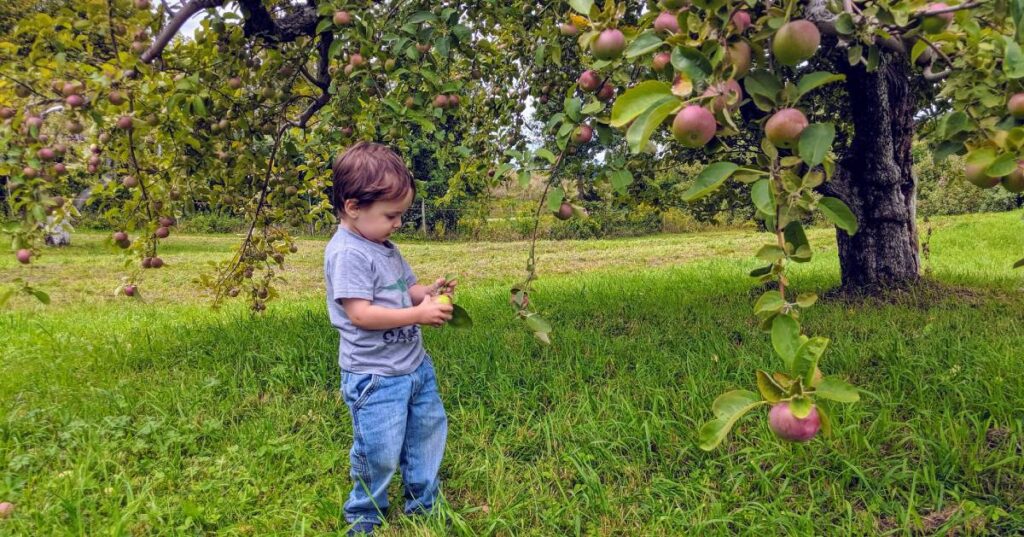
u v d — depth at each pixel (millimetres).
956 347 3689
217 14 3305
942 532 2084
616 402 3199
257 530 2289
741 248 14508
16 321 6137
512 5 3473
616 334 4660
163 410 3338
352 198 2137
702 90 1113
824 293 5777
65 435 3006
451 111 3199
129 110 2680
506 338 4520
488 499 2439
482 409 3168
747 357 3680
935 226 14031
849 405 2828
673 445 2752
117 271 12227
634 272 9703
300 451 2812
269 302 7695
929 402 2949
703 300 5840
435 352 4137
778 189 1153
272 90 3570
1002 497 2273
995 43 1307
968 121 1362
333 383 3744
